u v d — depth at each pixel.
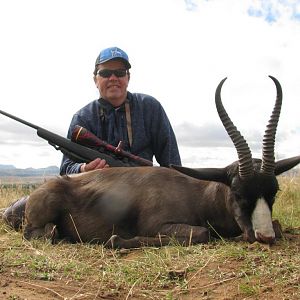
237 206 1.32
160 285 1.03
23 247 1.38
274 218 1.78
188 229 1.35
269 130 1.30
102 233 1.47
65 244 1.43
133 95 1.90
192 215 1.43
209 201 1.43
